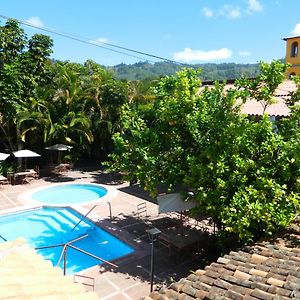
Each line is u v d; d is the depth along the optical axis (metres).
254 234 10.89
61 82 28.16
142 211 18.95
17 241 7.81
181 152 12.52
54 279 6.08
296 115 11.64
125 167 13.98
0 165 25.31
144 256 13.58
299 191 10.83
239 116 11.55
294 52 38.88
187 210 13.86
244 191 10.46
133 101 28.67
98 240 16.28
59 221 18.62
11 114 25.17
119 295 10.92
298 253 7.75
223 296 5.73
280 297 5.39
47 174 27.86
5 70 24.66
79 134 28.12
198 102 12.17
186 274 12.30
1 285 5.37
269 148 10.56
